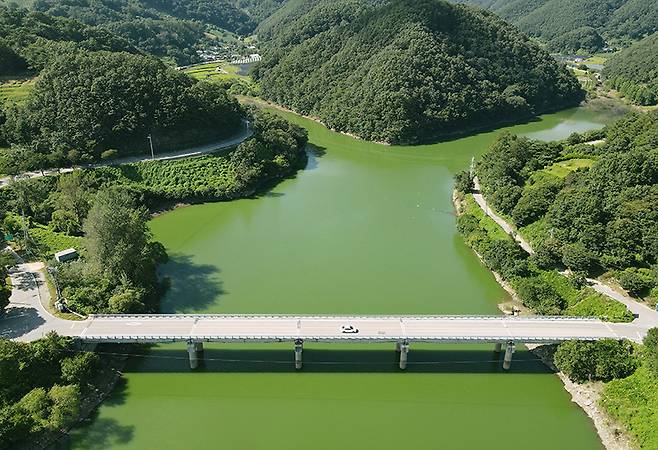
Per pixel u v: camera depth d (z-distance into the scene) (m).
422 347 89.50
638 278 90.88
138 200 136.38
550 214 112.31
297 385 81.25
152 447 69.88
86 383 76.62
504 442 71.31
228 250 119.75
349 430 73.56
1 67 167.88
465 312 97.31
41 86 149.50
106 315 85.56
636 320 86.06
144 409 76.31
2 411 65.94
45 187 127.50
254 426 74.00
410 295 102.88
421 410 77.00
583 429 73.19
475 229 122.88
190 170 149.50
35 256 103.56
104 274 94.06
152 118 151.88
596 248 100.06
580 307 92.62
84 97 145.25
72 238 112.75
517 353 87.81
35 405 68.25
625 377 76.12
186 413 75.88
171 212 139.50
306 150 194.38
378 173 170.38
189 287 104.56
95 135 144.00
